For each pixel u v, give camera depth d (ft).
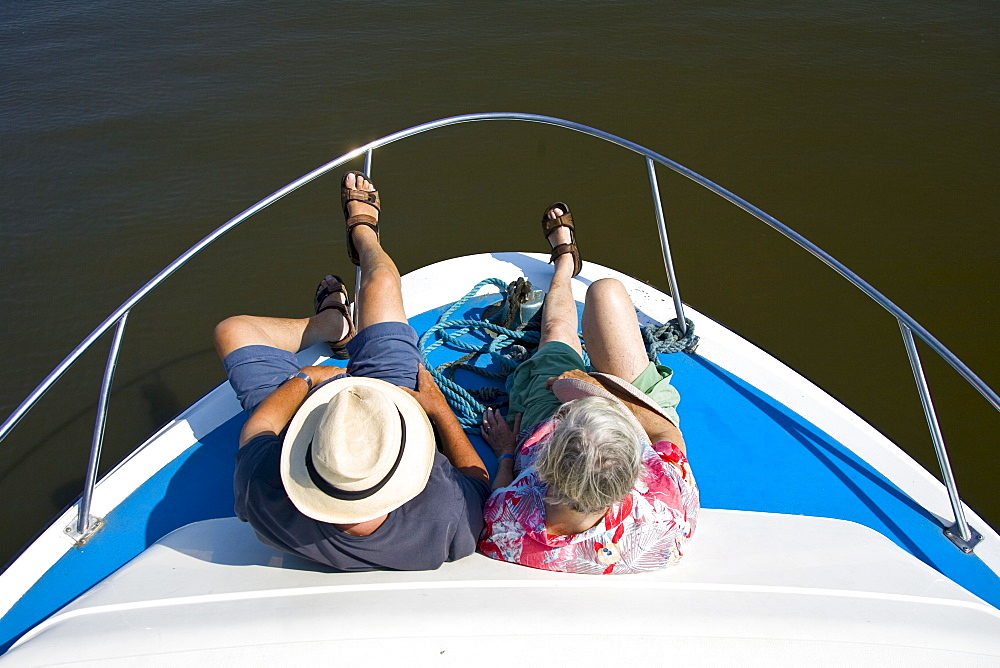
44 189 20.18
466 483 6.48
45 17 27.17
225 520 7.14
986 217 19.31
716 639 4.76
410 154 21.16
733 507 8.00
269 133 21.80
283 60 24.80
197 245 8.74
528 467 6.78
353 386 5.72
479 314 10.37
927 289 17.49
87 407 15.56
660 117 22.49
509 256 11.18
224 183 20.24
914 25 27.27
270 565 6.19
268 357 8.15
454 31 26.32
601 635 4.77
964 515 7.68
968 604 5.75
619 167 20.88
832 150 21.44
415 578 5.84
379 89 23.40
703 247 18.63
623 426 5.45
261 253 18.53
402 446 5.64
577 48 25.58
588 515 5.62
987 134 21.99
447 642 4.71
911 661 4.70
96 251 18.63
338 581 5.80
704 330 10.02
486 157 21.13
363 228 9.65
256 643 4.73
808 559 6.35
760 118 22.52
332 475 5.29
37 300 17.66
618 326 7.87
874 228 19.04
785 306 17.20
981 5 28.55
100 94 23.25
